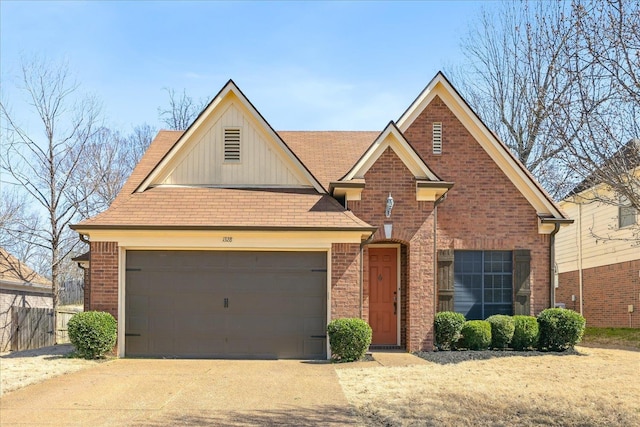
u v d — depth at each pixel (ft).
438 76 60.85
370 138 71.20
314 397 35.73
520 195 60.39
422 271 55.21
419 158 55.47
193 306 51.34
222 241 51.08
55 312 79.51
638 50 29.60
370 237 53.01
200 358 50.65
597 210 83.71
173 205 53.42
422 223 55.52
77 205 96.02
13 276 81.82
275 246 51.24
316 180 56.08
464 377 41.11
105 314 49.78
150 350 51.01
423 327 54.90
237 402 34.55
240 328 51.19
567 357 51.55
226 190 55.72
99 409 32.89
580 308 87.92
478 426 29.73
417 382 39.40
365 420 30.86
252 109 56.08
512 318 56.39
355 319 49.52
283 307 51.42
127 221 51.06
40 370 43.19
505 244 59.77
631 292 75.00
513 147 89.97
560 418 31.01
